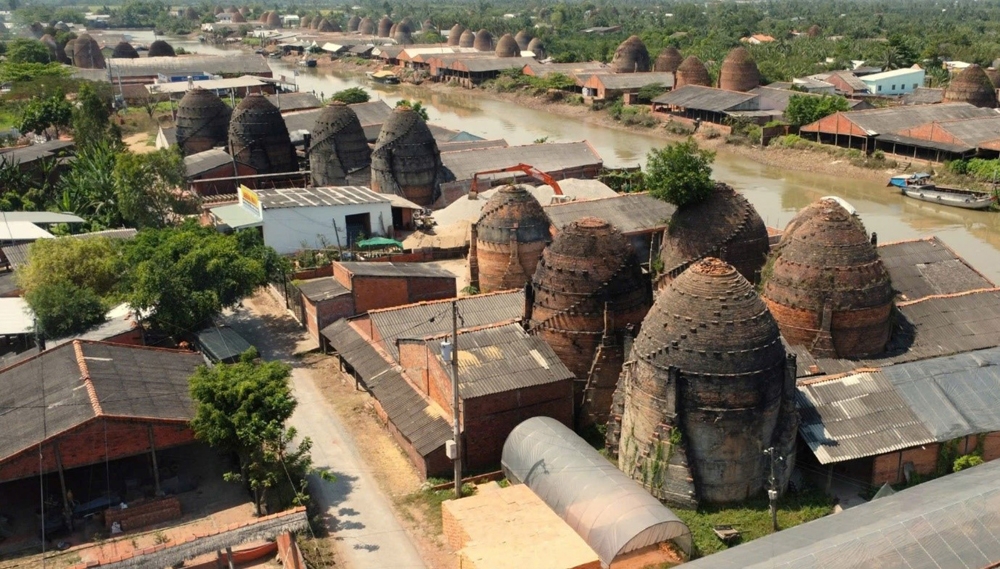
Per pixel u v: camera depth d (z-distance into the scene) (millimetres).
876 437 42844
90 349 49719
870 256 50281
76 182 94000
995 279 79125
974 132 113312
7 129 140375
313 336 65188
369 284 64250
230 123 104500
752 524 39969
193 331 61156
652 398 41438
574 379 48375
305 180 105812
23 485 44375
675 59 184000
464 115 171375
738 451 40844
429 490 44500
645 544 36156
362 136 101500
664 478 41438
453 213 91062
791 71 186125
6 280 69000
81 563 34219
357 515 42625
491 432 46375
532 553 34438
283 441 43500
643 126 152000
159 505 42375
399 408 49062
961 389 45812
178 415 43906
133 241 67375
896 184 110000
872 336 50625
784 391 41656
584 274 48844
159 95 169750
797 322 50750
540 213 65812
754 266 59469
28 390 46375
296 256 84000
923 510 34438
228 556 36969
